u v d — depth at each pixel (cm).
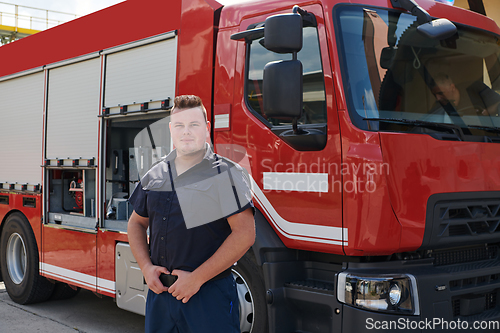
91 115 451
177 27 375
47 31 521
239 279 342
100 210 435
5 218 583
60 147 491
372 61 297
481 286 300
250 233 210
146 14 401
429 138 286
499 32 380
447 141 293
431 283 275
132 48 412
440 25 323
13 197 565
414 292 270
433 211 282
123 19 422
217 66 349
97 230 436
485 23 371
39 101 527
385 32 307
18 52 566
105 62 439
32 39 544
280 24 270
